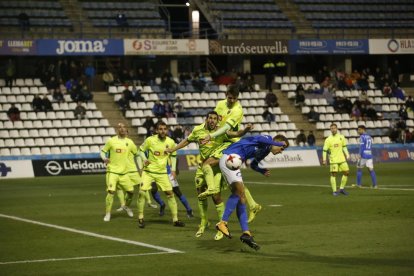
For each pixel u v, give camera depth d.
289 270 22.80
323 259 24.59
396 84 112.62
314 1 121.75
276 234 30.80
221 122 31.02
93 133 92.31
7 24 102.06
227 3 117.50
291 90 108.94
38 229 34.41
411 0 123.75
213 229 33.59
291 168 88.06
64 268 23.80
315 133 102.94
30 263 24.81
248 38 112.69
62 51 95.94
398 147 98.12
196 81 103.31
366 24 120.25
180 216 39.69
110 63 108.81
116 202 48.94
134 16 111.38
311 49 107.56
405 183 60.12
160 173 35.00
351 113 105.75
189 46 101.19
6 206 46.94
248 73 106.25
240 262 24.39
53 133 90.50
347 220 35.25
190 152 88.94
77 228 34.56
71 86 96.38
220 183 30.50
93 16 108.94
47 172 81.69
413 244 27.38
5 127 88.75
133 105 97.94
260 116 102.06
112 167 38.59
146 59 110.56
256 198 48.38
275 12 118.12
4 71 102.06
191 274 22.41
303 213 38.75
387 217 36.16
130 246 28.34
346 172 49.91
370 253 25.53
